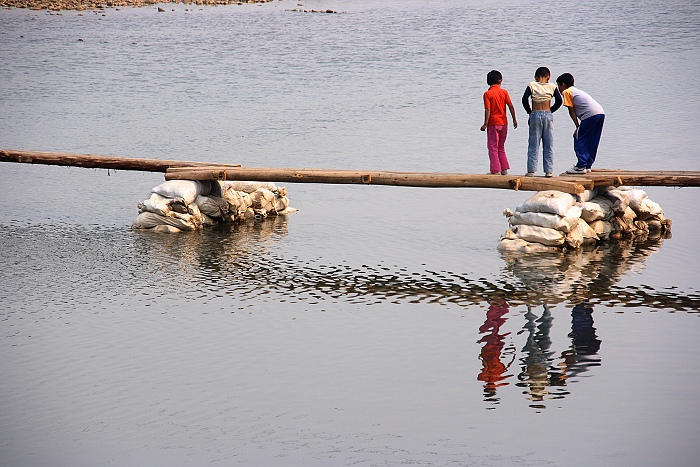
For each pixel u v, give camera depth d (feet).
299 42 229.25
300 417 47.26
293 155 114.42
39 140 128.26
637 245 76.69
